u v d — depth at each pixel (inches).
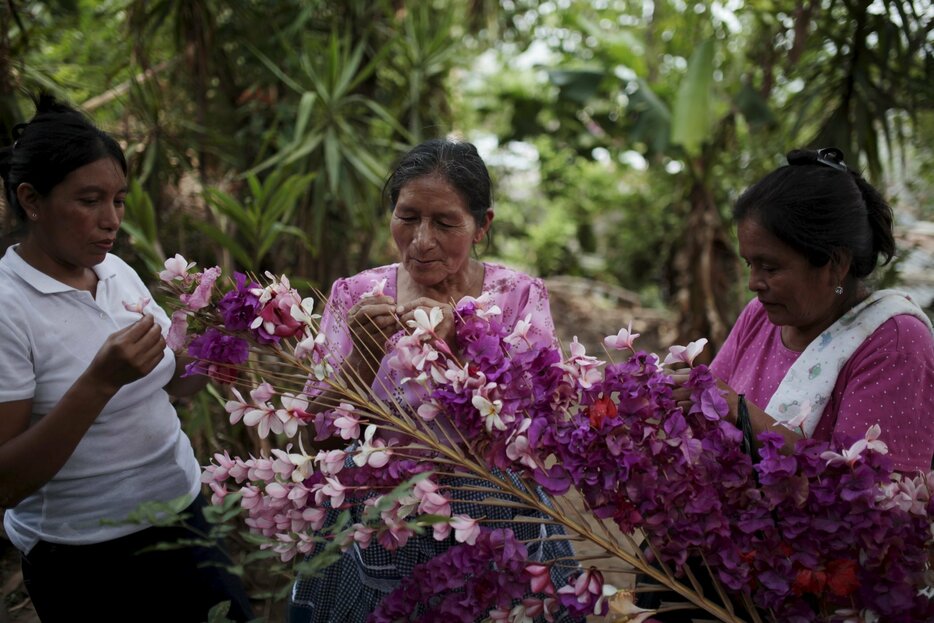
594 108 291.1
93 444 57.2
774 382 56.4
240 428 114.2
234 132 152.6
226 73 152.5
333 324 60.5
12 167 53.0
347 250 167.3
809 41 131.0
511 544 45.6
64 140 51.8
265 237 112.3
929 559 46.1
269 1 149.6
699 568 52.8
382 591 56.3
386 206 63.4
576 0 241.8
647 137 203.6
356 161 139.8
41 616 60.8
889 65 124.0
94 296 58.8
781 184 49.7
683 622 53.9
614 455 44.8
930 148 150.3
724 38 171.8
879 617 43.4
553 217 324.5
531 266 321.7
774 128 173.8
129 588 60.5
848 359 51.2
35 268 55.5
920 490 45.3
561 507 48.5
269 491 47.8
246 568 97.3
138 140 129.5
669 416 45.4
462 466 50.0
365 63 167.3
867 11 116.0
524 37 242.4
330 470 47.1
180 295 50.1
